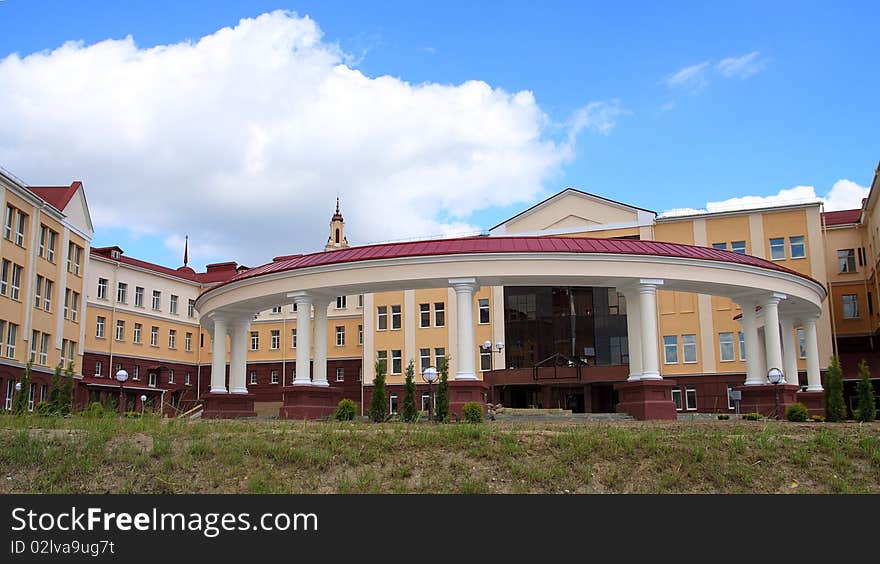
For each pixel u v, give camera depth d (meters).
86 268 49.00
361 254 26.94
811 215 48.09
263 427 19.00
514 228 52.28
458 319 25.41
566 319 50.81
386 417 23.83
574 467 15.59
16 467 16.02
